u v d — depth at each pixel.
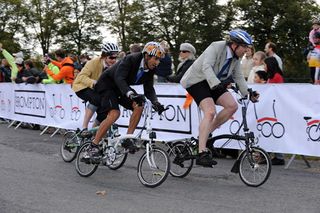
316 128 6.03
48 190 4.88
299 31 37.31
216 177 5.62
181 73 7.40
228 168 6.20
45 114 10.02
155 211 4.11
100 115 6.46
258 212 4.11
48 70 9.94
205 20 40.09
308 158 7.11
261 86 6.55
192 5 39.34
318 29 8.48
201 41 39.59
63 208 4.18
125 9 37.84
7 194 4.67
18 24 36.28
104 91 5.54
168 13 38.97
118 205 4.30
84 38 36.56
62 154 6.67
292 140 6.27
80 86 6.72
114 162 5.90
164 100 7.63
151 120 7.85
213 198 4.59
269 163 5.00
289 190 4.95
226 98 5.22
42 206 4.24
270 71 7.22
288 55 37.84
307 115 6.11
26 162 6.49
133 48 8.49
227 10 40.75
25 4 36.44
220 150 7.13
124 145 5.42
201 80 5.21
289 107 6.28
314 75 8.40
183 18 39.00
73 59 11.40
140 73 5.36
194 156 5.31
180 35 37.81
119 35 37.97
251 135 5.12
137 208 4.20
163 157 5.04
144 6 39.22
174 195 4.71
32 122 10.45
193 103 7.20
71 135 6.55
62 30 36.22
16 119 11.07
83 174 5.62
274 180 5.46
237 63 5.34
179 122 7.43
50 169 6.04
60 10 36.41
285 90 6.31
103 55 6.62
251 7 38.09
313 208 4.25
